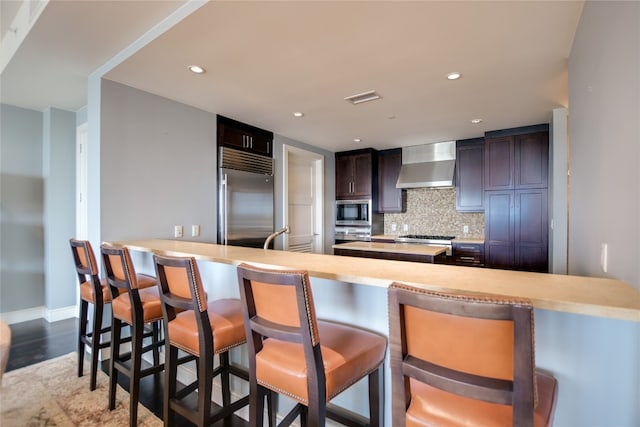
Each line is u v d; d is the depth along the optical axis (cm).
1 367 75
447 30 184
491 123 381
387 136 445
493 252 420
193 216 322
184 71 241
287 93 283
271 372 116
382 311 148
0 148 333
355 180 543
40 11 187
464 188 464
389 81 258
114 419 189
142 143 280
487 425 82
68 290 361
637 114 100
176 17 181
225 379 188
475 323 75
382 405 142
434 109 326
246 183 379
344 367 115
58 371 244
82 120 353
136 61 226
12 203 340
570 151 205
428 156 497
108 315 265
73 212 364
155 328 237
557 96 288
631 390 100
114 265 197
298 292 104
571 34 187
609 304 88
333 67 233
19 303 344
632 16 103
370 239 522
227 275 212
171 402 159
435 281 117
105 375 239
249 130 389
